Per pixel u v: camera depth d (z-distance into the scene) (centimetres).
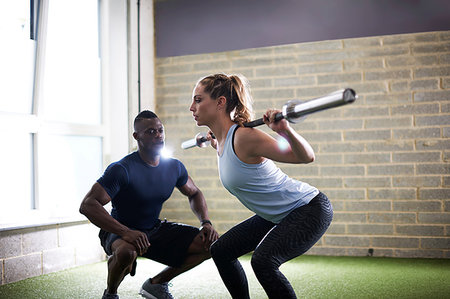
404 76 471
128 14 512
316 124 491
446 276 377
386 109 474
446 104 461
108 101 505
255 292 333
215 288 348
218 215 520
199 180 527
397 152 471
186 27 538
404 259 455
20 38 413
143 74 524
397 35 473
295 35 501
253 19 515
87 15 491
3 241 371
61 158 452
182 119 537
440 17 464
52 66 448
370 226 476
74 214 456
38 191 425
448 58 462
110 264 266
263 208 222
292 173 497
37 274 402
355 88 482
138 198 281
